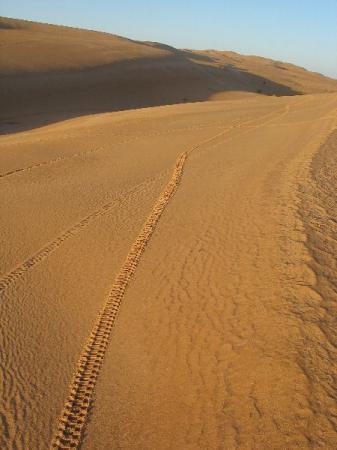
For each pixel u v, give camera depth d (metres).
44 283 10.30
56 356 7.97
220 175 16.80
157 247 11.27
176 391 6.82
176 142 23.72
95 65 69.31
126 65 72.50
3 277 10.67
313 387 6.11
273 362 6.66
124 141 24.53
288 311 7.68
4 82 55.94
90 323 8.77
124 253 11.28
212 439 5.89
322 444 5.39
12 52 66.19
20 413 6.87
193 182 16.28
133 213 13.86
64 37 88.44
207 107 39.44
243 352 7.06
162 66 77.31
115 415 6.65
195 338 7.72
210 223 12.20
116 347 7.98
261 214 12.06
